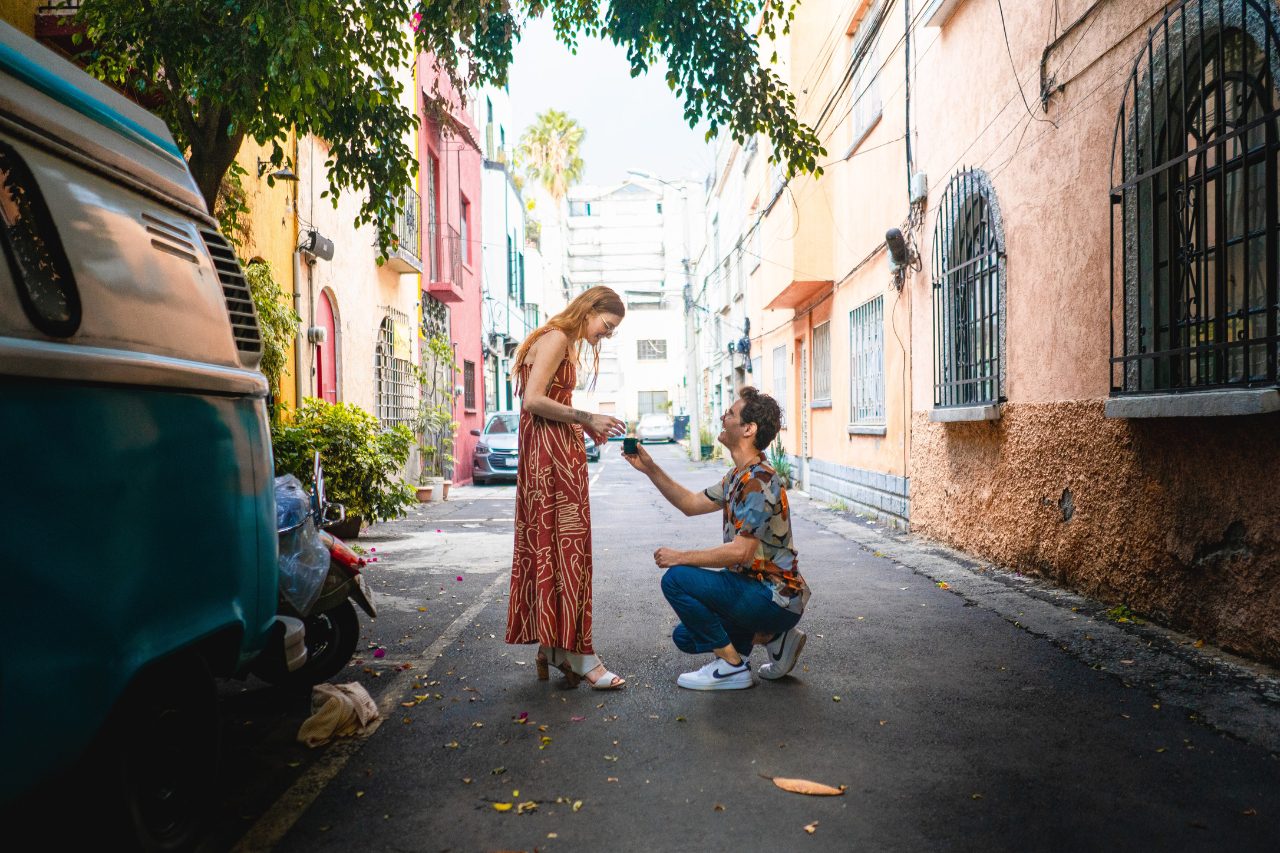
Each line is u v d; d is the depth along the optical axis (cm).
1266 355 482
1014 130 777
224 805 329
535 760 368
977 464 876
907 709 426
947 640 561
